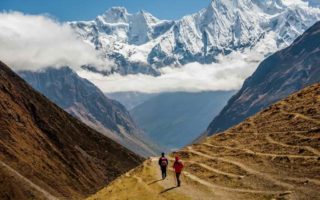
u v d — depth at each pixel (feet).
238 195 164.96
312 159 177.68
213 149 235.61
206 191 178.91
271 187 163.94
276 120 238.48
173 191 186.50
